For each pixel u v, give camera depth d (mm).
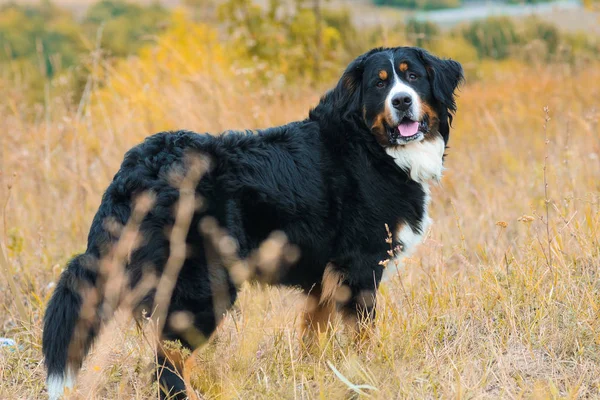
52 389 3873
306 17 12172
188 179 4203
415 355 4426
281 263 4609
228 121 7918
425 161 4871
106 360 4504
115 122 8258
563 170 7461
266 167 4477
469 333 4617
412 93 4750
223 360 4445
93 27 23469
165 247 4137
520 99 10391
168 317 4180
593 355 4258
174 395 4082
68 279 4035
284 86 10672
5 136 8086
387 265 4832
